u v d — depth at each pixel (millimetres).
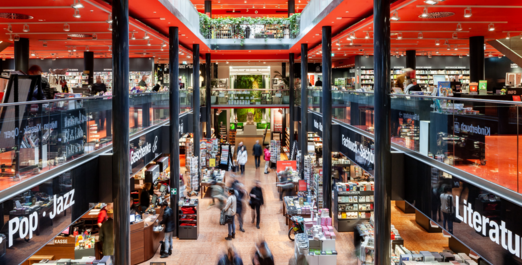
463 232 4855
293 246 10617
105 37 14141
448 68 22906
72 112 5688
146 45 16938
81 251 8852
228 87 29406
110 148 7398
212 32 18953
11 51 18250
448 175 5234
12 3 8867
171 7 10758
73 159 5730
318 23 12125
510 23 11641
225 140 27250
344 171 15094
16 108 4191
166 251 10109
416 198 6402
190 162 16234
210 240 11242
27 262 8711
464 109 4902
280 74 27453
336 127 12203
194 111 17516
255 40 19047
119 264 6641
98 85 10211
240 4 25922
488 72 22656
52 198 4902
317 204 13344
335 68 28641
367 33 12969
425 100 6086
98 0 8773
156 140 11102
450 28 12586
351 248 10461
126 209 6727
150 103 10555
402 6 9344
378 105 6875
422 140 6223
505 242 3951
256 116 33281
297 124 23359
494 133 4211
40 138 4738
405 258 7418
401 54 22062
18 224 4125
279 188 15586
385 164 6844
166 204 10742
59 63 21938
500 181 4125
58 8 9273
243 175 19484
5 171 3998
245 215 13484
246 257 9836
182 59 24547
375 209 7004
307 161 15375
